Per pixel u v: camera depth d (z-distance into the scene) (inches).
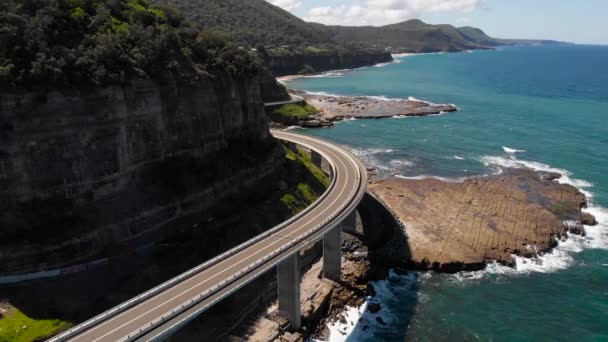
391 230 3853.3
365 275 3294.8
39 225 2687.0
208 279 2428.6
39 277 2591.0
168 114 3388.3
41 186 2711.6
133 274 2787.9
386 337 2800.2
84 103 2861.7
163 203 3223.4
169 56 3513.8
